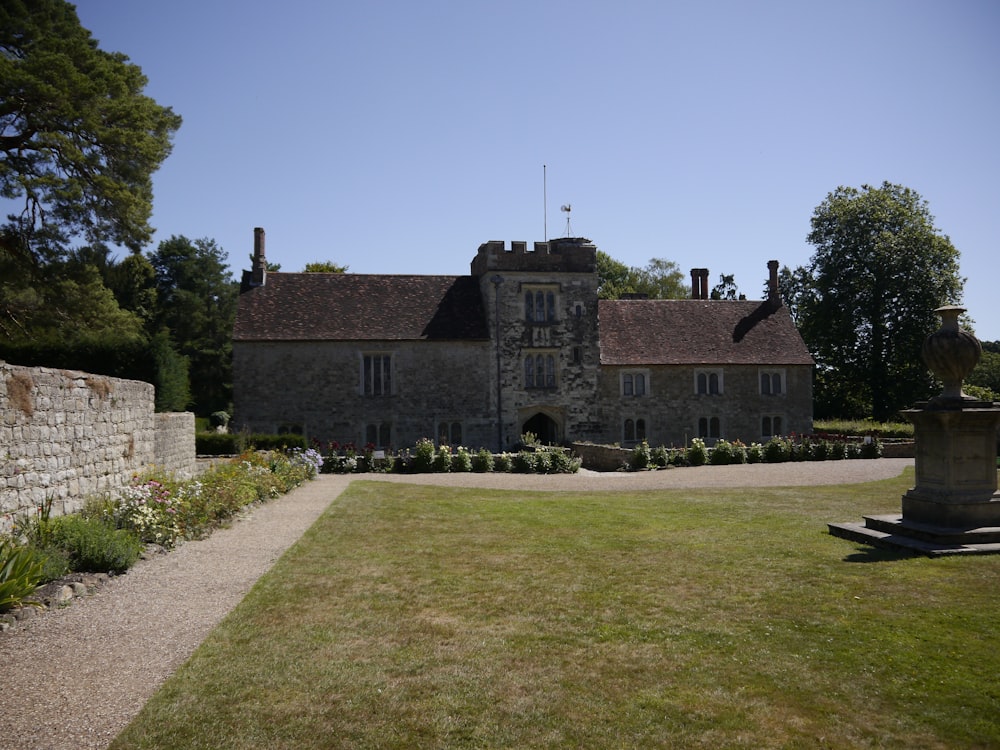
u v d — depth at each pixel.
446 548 11.90
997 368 66.06
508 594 9.03
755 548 11.40
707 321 44.03
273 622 7.98
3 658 6.91
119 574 10.19
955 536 10.54
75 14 30.80
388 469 28.58
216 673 6.55
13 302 31.16
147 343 38.19
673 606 8.42
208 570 10.48
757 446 32.31
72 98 26.89
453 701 6.02
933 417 11.20
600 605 8.52
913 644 7.03
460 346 37.91
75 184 27.92
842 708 5.84
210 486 15.81
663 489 21.12
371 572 10.23
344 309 38.16
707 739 5.40
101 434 14.79
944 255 48.41
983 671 6.41
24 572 8.57
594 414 39.16
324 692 6.18
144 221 30.00
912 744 5.30
